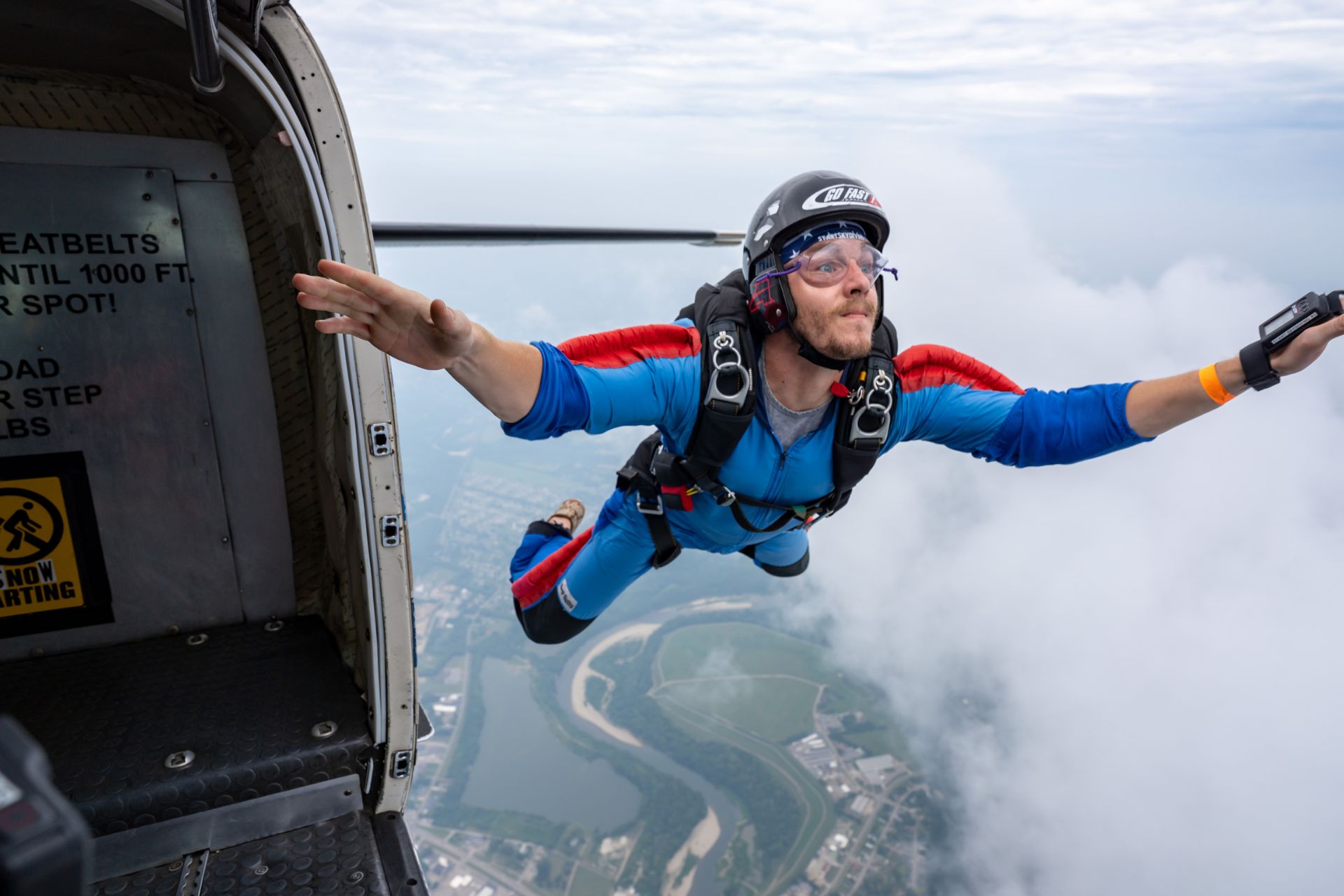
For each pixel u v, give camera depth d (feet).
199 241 7.28
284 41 5.03
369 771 7.02
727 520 7.61
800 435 6.81
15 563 7.47
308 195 5.53
